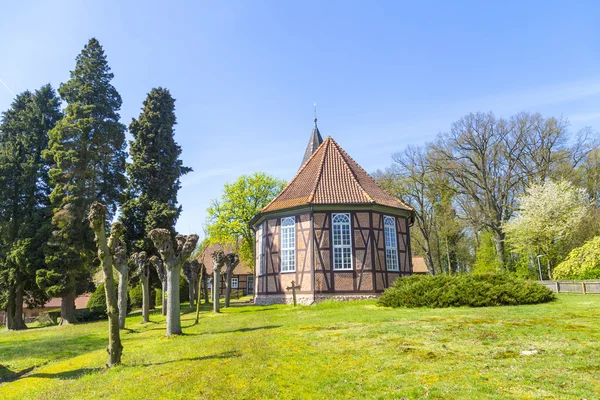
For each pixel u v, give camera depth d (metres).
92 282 30.66
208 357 8.38
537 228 33.34
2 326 29.83
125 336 13.62
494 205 37.84
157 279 30.39
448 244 46.31
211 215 41.72
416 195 42.38
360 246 21.58
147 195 30.00
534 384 5.93
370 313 14.34
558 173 36.19
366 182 25.19
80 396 6.39
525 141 36.75
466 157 38.88
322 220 21.83
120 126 27.91
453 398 5.53
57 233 23.70
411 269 23.64
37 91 28.19
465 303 15.12
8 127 28.31
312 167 25.80
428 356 7.67
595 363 6.79
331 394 5.95
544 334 9.11
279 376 6.82
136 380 7.03
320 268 21.23
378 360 7.54
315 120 37.56
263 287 23.89
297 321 13.45
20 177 25.92
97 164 27.55
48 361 10.38
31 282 25.75
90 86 27.20
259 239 25.59
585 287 20.30
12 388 7.50
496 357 7.42
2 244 25.92
